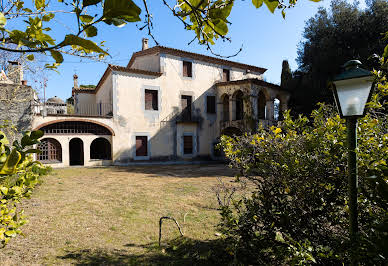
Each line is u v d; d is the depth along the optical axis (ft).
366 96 7.02
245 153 10.39
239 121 55.62
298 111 58.29
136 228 15.21
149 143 54.03
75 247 12.56
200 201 21.17
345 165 8.63
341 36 53.11
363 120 9.07
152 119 54.49
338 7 55.98
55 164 45.83
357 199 7.84
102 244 12.99
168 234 14.34
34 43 2.29
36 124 43.09
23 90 40.81
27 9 3.49
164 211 18.49
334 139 8.81
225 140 11.19
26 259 11.12
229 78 65.57
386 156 7.54
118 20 2.08
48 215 16.88
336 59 50.44
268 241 9.85
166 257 11.66
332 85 7.67
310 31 60.18
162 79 55.83
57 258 11.38
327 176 8.95
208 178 33.63
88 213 17.74
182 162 57.57
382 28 47.65
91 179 32.50
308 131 10.34
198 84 60.54
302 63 62.39
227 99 64.90
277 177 9.54
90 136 49.21
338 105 7.47
